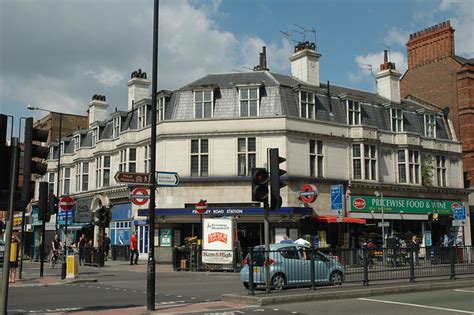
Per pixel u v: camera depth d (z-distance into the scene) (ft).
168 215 100.42
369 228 110.32
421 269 54.08
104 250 99.35
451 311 36.68
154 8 42.50
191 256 81.76
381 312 36.47
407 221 117.70
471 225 133.39
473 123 135.33
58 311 38.45
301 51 114.52
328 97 110.93
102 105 150.82
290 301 42.11
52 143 158.92
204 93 104.68
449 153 128.16
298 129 101.65
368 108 117.39
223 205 99.50
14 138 32.37
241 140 101.71
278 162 43.80
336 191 91.91
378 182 111.45
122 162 116.47
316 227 102.06
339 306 39.88
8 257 31.12
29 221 161.27
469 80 136.77
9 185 31.78
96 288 56.13
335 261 50.57
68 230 139.03
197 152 102.42
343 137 108.37
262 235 99.71
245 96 103.30
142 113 114.62
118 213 119.75
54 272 82.17
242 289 53.16
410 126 124.06
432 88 144.36
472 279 55.11
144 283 61.67
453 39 143.13
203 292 51.47
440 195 123.54
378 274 51.42
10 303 43.55
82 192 135.64
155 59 42.27
